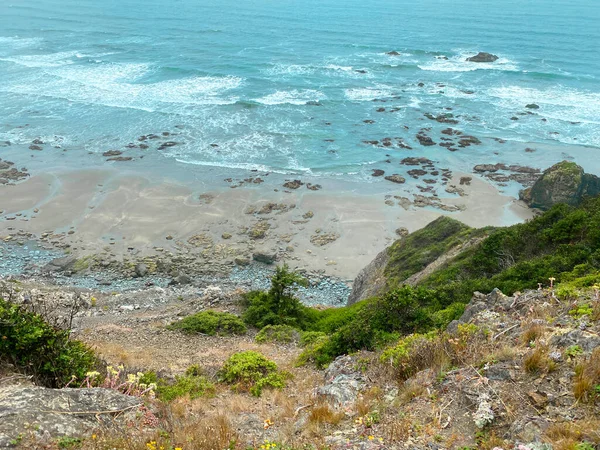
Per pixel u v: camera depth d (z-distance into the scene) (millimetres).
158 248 35031
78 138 50781
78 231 36406
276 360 16031
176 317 22734
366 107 60938
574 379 6559
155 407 7758
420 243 28609
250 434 7641
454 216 38594
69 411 6559
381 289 25625
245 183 43125
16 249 34312
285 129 54000
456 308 14594
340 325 19875
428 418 6910
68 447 5891
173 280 31844
